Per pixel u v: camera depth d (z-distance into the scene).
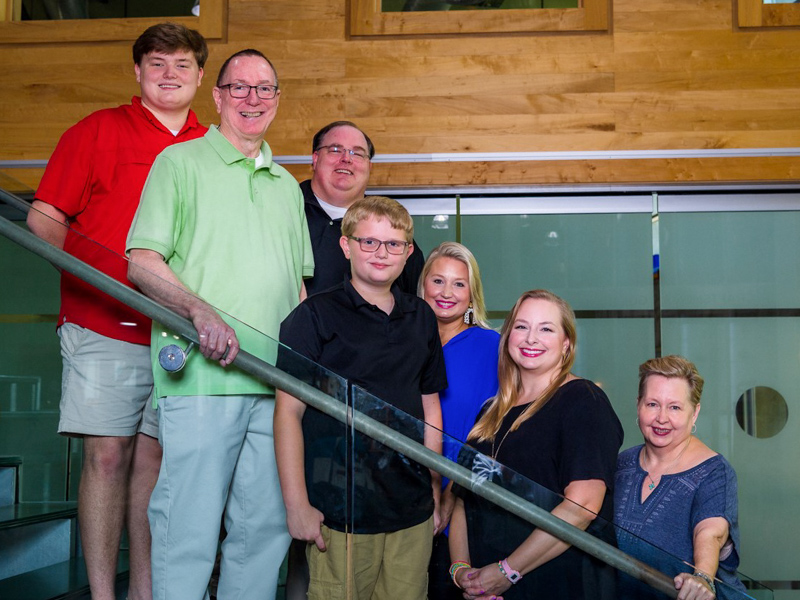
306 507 1.78
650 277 3.90
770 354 3.87
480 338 2.56
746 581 3.71
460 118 3.90
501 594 1.80
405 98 3.91
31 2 4.00
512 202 3.94
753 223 3.91
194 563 1.78
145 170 2.47
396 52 3.92
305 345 2.05
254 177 2.26
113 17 3.97
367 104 3.91
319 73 3.93
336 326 2.09
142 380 1.79
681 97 3.87
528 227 3.93
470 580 1.80
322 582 1.78
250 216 2.20
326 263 2.80
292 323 2.08
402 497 1.79
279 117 3.93
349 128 2.96
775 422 3.84
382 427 1.81
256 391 1.80
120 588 1.77
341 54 3.93
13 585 1.76
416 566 1.79
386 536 1.79
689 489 2.24
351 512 1.79
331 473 1.79
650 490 2.30
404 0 3.94
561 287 3.91
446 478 1.81
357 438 1.80
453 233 3.94
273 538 1.78
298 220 2.37
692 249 3.91
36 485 1.78
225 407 1.80
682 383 2.35
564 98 3.88
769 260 3.89
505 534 1.81
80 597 1.76
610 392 3.87
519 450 2.08
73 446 1.78
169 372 1.79
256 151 2.34
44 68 3.99
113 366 1.79
